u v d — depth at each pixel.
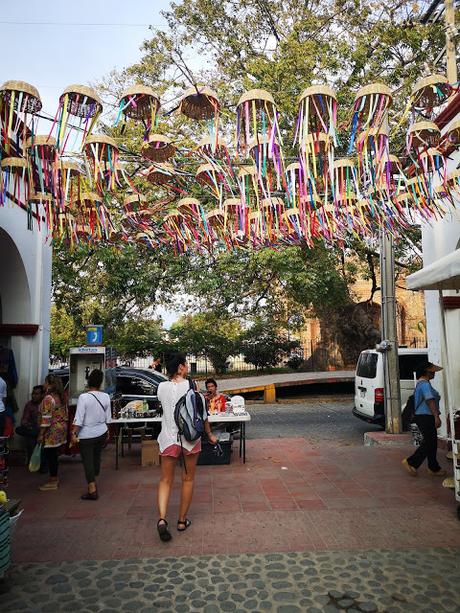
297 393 18.52
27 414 6.96
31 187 4.05
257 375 21.55
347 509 4.92
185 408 4.26
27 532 4.39
